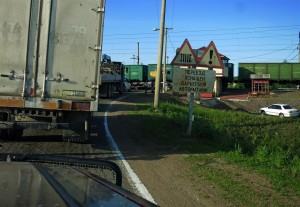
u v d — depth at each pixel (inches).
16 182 98.6
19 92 425.7
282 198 307.1
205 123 825.5
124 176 353.1
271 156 476.1
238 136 721.6
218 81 2625.5
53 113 437.4
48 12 426.6
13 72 423.8
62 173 121.2
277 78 3265.3
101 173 343.6
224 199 297.3
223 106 2145.7
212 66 669.9
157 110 987.9
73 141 488.4
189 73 627.8
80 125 477.7
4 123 424.8
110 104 1230.9
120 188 109.7
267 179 363.3
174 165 410.3
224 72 2721.5
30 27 424.8
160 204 277.7
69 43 431.2
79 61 433.4
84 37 433.4
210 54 666.8
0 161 133.0
